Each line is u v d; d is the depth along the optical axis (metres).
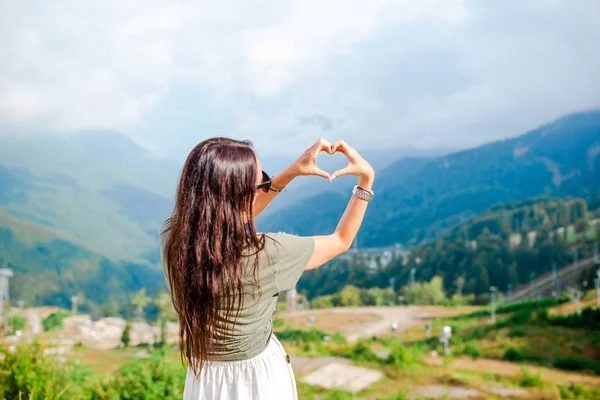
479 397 11.38
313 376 13.00
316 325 28.00
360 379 12.67
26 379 4.39
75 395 4.75
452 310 29.61
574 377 13.60
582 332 18.03
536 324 19.94
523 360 15.62
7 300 48.59
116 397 4.80
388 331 25.14
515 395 11.70
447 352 16.50
